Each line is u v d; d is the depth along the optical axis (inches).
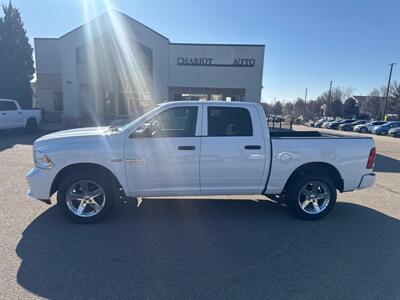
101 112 971.3
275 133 212.5
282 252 144.6
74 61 882.8
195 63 904.3
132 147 171.6
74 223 173.6
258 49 895.1
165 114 177.3
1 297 106.3
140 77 920.9
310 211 188.7
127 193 177.3
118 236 158.4
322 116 2893.7
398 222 187.6
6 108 596.7
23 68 924.6
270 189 186.5
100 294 109.5
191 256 138.8
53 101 1091.9
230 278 121.5
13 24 902.4
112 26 888.3
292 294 112.2
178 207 206.7
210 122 178.2
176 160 174.7
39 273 121.6
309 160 184.9
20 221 174.4
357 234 167.8
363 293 113.6
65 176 174.4
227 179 180.9
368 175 191.5
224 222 181.8
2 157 370.3
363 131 1521.9
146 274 123.0
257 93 913.5
